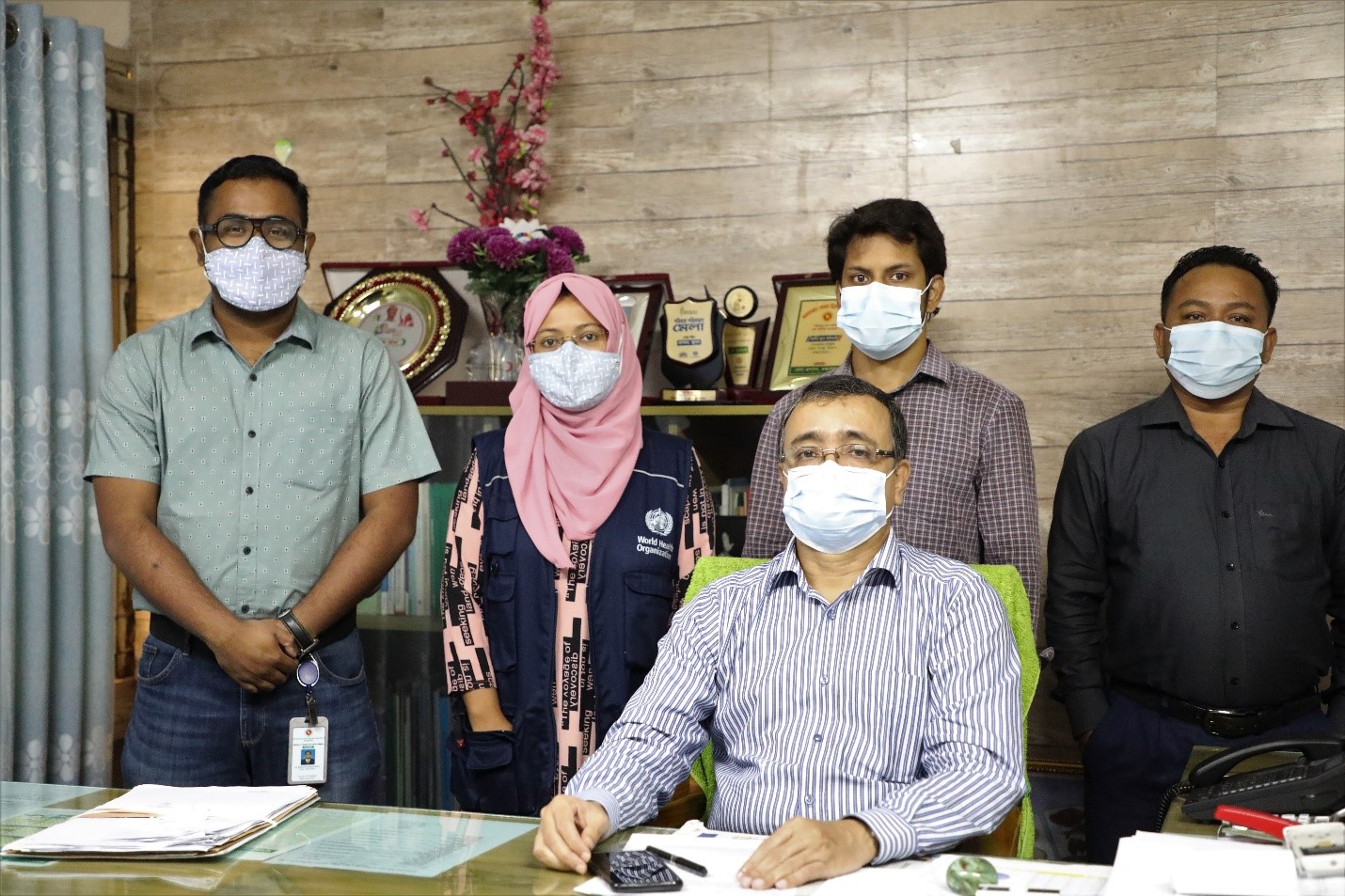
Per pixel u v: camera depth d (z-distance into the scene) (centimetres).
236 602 230
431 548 316
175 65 384
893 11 331
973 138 326
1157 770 244
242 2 378
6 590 322
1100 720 252
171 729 226
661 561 246
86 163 348
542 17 345
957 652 177
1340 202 303
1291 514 243
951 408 242
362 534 236
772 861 141
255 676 220
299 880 141
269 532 231
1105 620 298
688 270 346
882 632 181
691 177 345
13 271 332
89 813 164
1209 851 144
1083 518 257
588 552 245
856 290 239
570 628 243
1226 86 310
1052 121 321
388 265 350
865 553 188
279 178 232
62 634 338
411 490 245
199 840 151
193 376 233
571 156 354
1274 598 241
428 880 141
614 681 240
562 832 150
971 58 326
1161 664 245
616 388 254
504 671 243
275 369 235
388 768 319
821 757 175
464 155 361
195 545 229
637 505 248
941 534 238
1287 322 307
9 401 325
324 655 231
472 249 314
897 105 331
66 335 341
